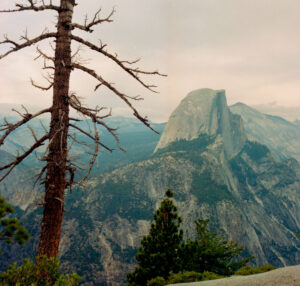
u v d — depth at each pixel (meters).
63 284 3.79
